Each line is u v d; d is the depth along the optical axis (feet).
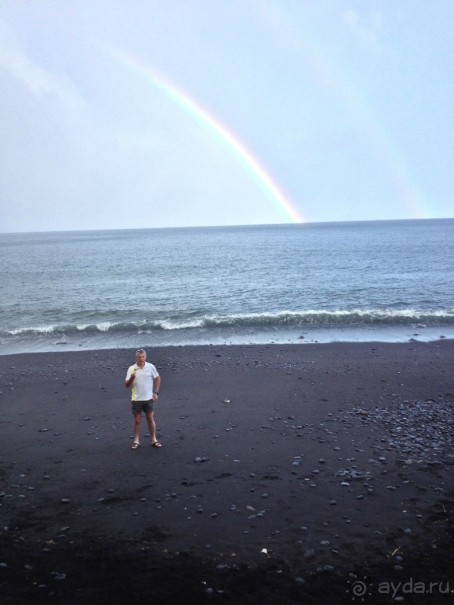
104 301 115.44
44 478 28.58
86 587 18.47
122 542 21.59
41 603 17.52
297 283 140.77
